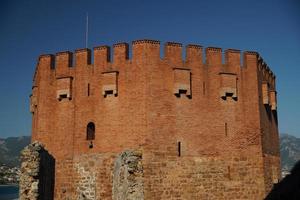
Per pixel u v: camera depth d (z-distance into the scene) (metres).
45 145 40.25
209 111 38.66
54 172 39.06
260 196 39.41
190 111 37.81
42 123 40.75
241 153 39.25
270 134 45.19
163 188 35.38
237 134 39.44
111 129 37.44
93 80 39.19
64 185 38.66
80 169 38.19
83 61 39.94
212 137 38.25
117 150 36.81
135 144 36.12
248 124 40.25
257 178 39.56
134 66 37.59
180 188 36.00
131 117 36.78
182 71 37.97
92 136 38.66
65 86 39.94
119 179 34.53
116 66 38.31
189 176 36.53
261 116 41.94
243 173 38.94
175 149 36.53
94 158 37.66
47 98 40.94
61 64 40.91
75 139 38.97
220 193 37.50
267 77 47.12
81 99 39.38
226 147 38.66
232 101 39.88
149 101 36.56
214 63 39.81
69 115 39.66
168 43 38.19
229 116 39.44
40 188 33.44
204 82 39.00
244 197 38.53
